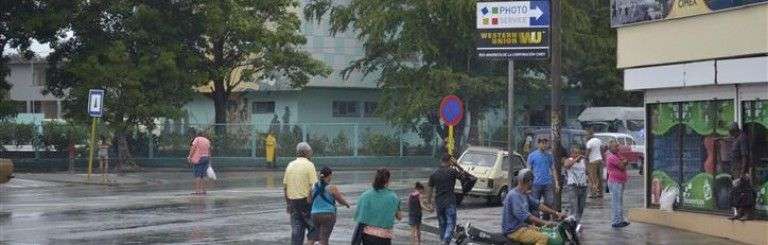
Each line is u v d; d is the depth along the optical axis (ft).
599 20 189.57
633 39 75.15
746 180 63.82
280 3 169.48
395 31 178.70
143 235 68.23
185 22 161.48
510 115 72.33
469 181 66.39
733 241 64.64
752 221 63.57
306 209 59.57
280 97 201.46
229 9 163.53
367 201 48.37
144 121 153.48
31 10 157.38
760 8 63.21
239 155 173.88
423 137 184.14
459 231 53.57
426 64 179.11
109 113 150.61
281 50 171.12
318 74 177.27
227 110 199.72
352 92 207.21
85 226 73.51
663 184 74.74
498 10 69.92
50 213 83.35
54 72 161.99
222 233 69.82
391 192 48.85
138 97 150.00
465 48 176.24
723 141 68.03
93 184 125.70
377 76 205.46
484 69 183.11
